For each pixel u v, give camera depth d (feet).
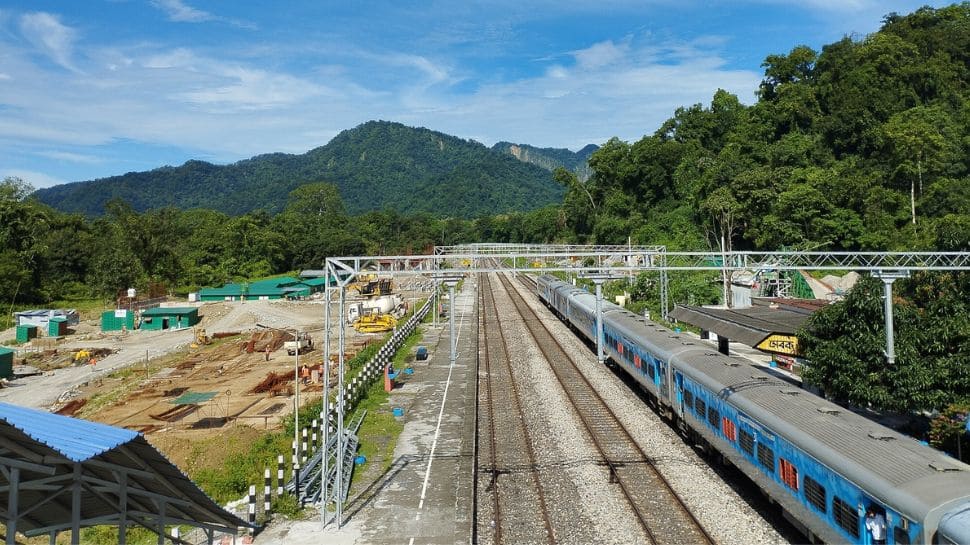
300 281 322.55
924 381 72.28
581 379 117.08
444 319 208.23
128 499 42.42
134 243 328.90
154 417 112.27
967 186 200.03
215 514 42.47
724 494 63.98
